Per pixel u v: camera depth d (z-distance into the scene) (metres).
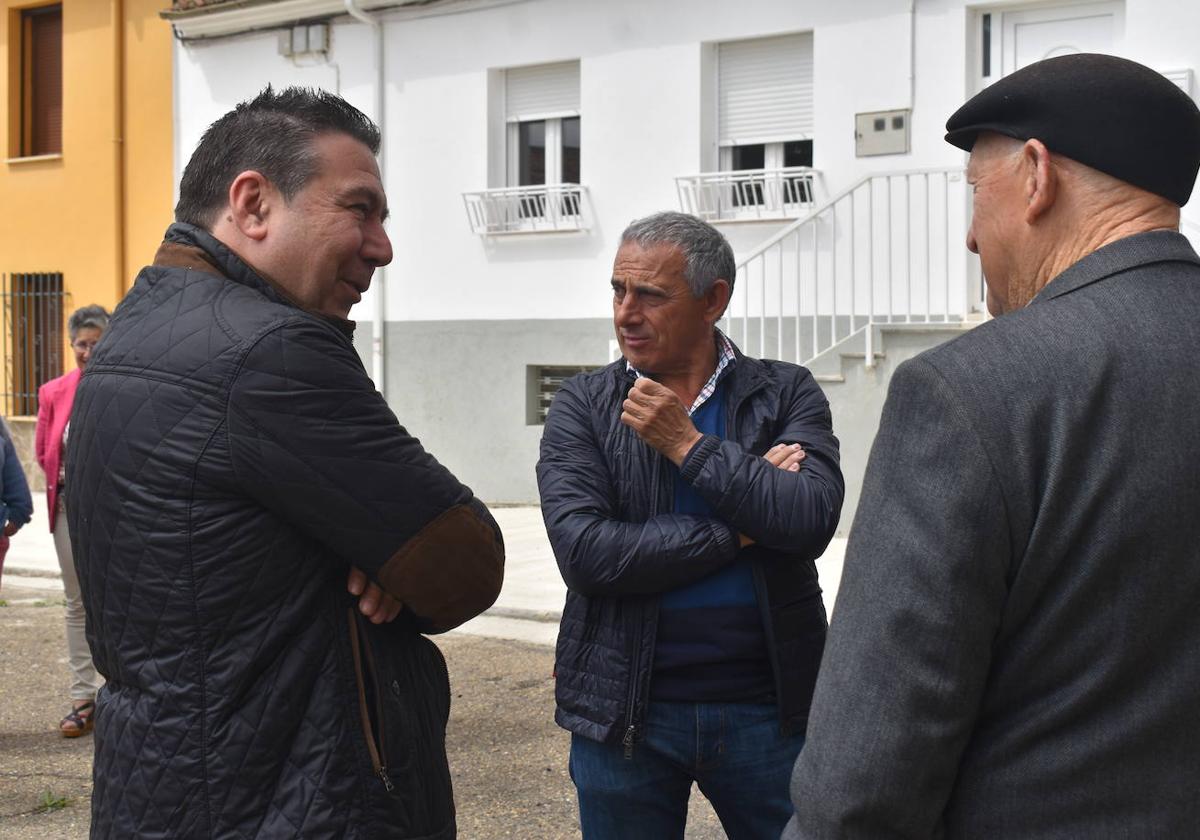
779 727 2.46
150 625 1.82
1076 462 1.36
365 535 1.86
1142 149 1.46
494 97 12.52
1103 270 1.45
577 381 2.69
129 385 1.86
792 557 2.50
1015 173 1.53
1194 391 1.37
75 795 4.63
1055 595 1.37
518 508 12.28
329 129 1.99
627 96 11.60
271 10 13.42
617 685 2.43
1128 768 1.36
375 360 13.27
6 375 15.80
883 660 1.38
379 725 1.90
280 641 1.84
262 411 1.80
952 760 1.38
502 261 12.50
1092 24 9.65
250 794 1.81
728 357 2.67
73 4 15.17
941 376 1.41
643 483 2.52
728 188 11.12
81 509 1.90
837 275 10.51
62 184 15.41
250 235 1.96
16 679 6.39
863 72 10.33
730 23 10.98
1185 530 1.35
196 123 14.34
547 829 4.19
